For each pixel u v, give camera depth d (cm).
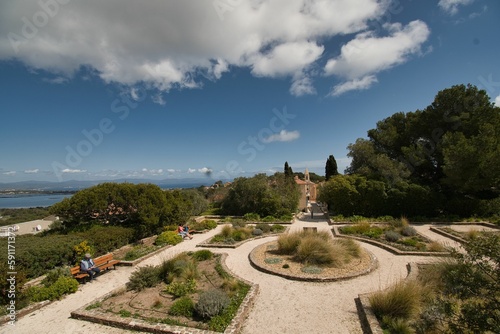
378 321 577
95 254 1217
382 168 2314
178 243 1455
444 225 1791
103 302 707
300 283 836
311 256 995
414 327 521
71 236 1162
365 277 868
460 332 362
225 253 1172
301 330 582
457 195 2134
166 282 833
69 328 606
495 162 1716
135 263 1098
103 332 585
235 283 768
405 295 601
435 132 2220
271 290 791
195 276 852
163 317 618
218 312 613
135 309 661
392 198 2127
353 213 2225
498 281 346
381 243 1255
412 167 2353
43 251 969
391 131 2562
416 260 1022
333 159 3903
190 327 570
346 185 2228
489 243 356
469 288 363
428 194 2053
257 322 618
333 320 618
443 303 414
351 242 1116
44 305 732
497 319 340
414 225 1825
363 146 2588
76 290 832
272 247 1254
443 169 1934
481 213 1964
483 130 1842
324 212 2814
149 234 1614
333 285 813
